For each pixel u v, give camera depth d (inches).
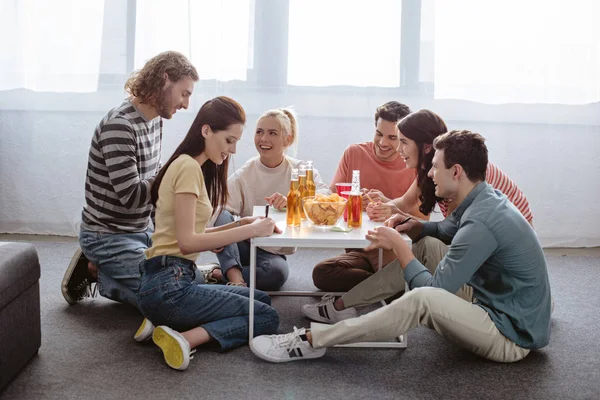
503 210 89.1
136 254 109.1
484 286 92.7
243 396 82.7
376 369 91.1
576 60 159.5
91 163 110.2
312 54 159.3
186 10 156.5
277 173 126.4
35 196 165.5
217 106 95.3
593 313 117.6
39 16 157.9
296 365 91.8
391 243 91.9
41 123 162.6
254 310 96.9
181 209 91.4
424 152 107.4
